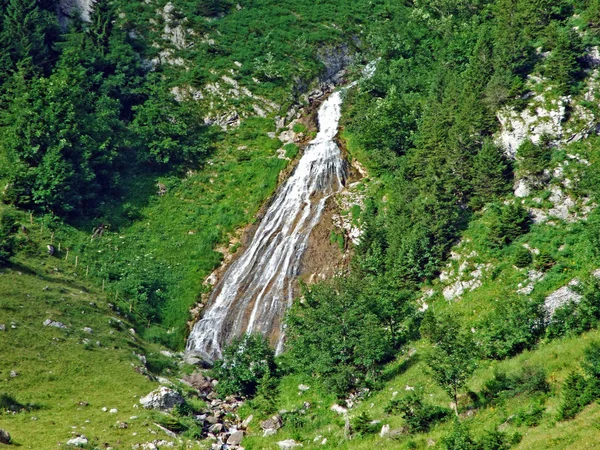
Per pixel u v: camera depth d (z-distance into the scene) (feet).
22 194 252.01
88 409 160.66
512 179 222.69
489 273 200.34
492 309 187.83
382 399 166.71
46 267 226.58
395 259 213.46
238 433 163.73
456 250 212.02
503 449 127.13
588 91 229.45
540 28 257.14
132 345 205.05
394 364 182.91
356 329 183.62
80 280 230.27
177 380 196.03
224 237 261.44
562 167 215.31
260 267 246.68
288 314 209.97
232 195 276.21
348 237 242.78
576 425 127.85
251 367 194.49
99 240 252.01
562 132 223.10
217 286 245.04
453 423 137.18
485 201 221.25
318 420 166.81
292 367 198.39
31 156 259.39
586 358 143.84
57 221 250.98
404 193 233.55
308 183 270.87
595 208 202.59
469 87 246.88
